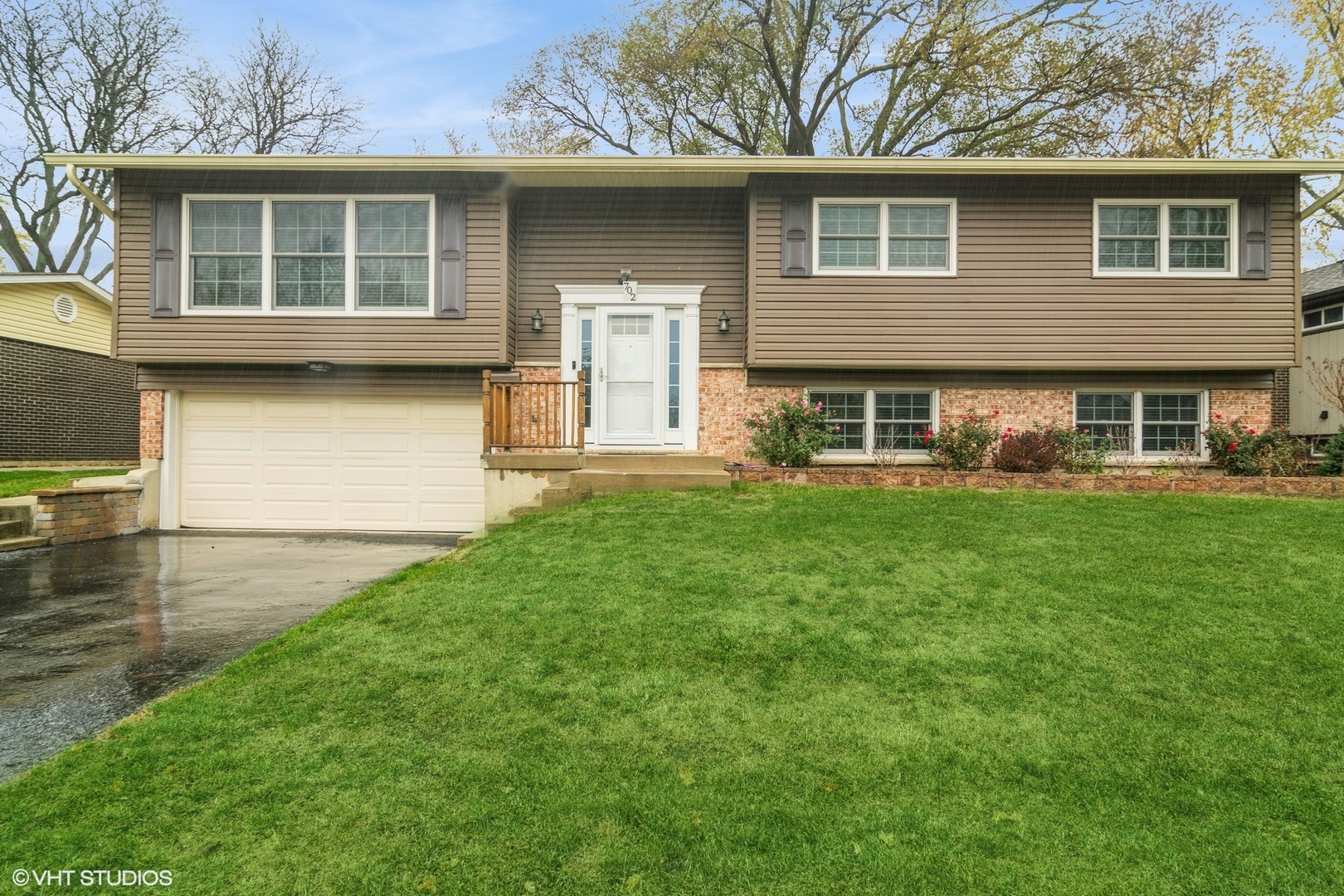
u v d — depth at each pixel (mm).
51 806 2682
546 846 2521
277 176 10078
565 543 6434
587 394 10719
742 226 10969
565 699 3590
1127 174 10070
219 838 2537
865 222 10320
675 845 2537
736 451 10688
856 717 3430
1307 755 3129
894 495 8195
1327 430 13406
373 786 2842
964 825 2658
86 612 5355
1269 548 5941
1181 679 3805
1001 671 3900
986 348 10203
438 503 10672
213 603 5645
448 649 4203
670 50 18625
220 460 10641
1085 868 2453
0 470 13141
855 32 18516
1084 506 7562
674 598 4988
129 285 10047
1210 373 10602
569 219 10961
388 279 10203
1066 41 17312
